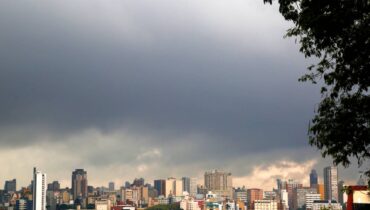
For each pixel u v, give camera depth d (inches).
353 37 1262.3
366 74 1268.5
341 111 1347.2
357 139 1322.6
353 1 1250.6
